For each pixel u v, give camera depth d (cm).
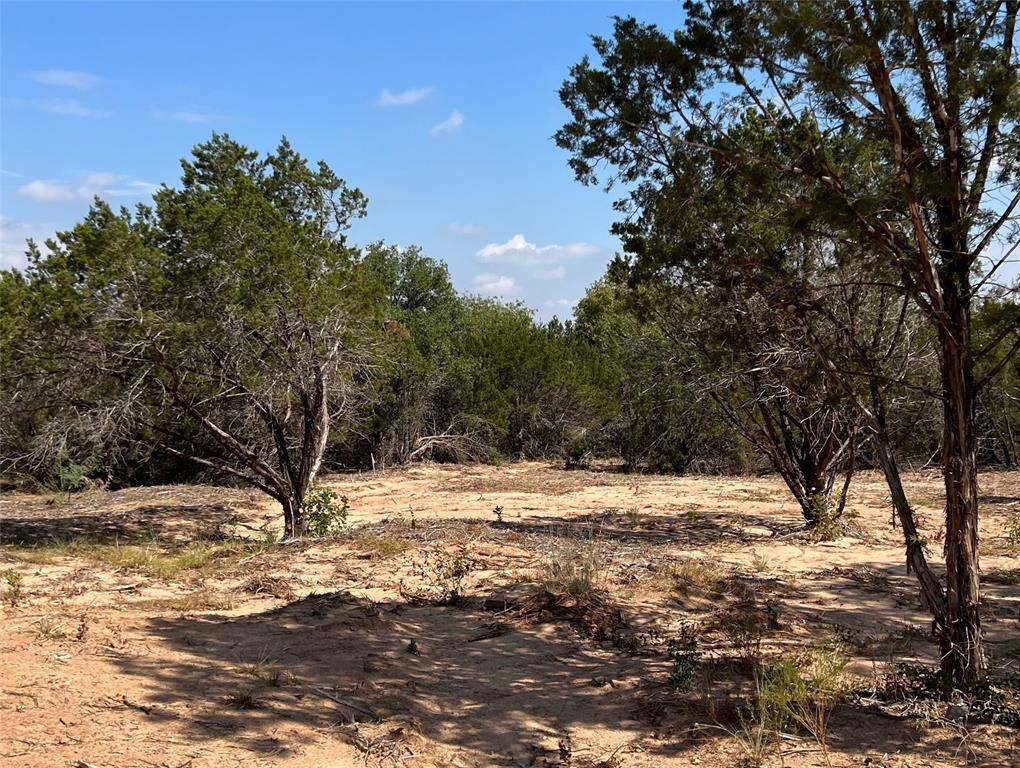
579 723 517
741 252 602
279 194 1526
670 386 1786
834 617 819
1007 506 1706
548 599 784
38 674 483
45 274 1227
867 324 1016
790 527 1419
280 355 1301
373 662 597
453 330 3369
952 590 546
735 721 509
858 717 514
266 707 482
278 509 1817
